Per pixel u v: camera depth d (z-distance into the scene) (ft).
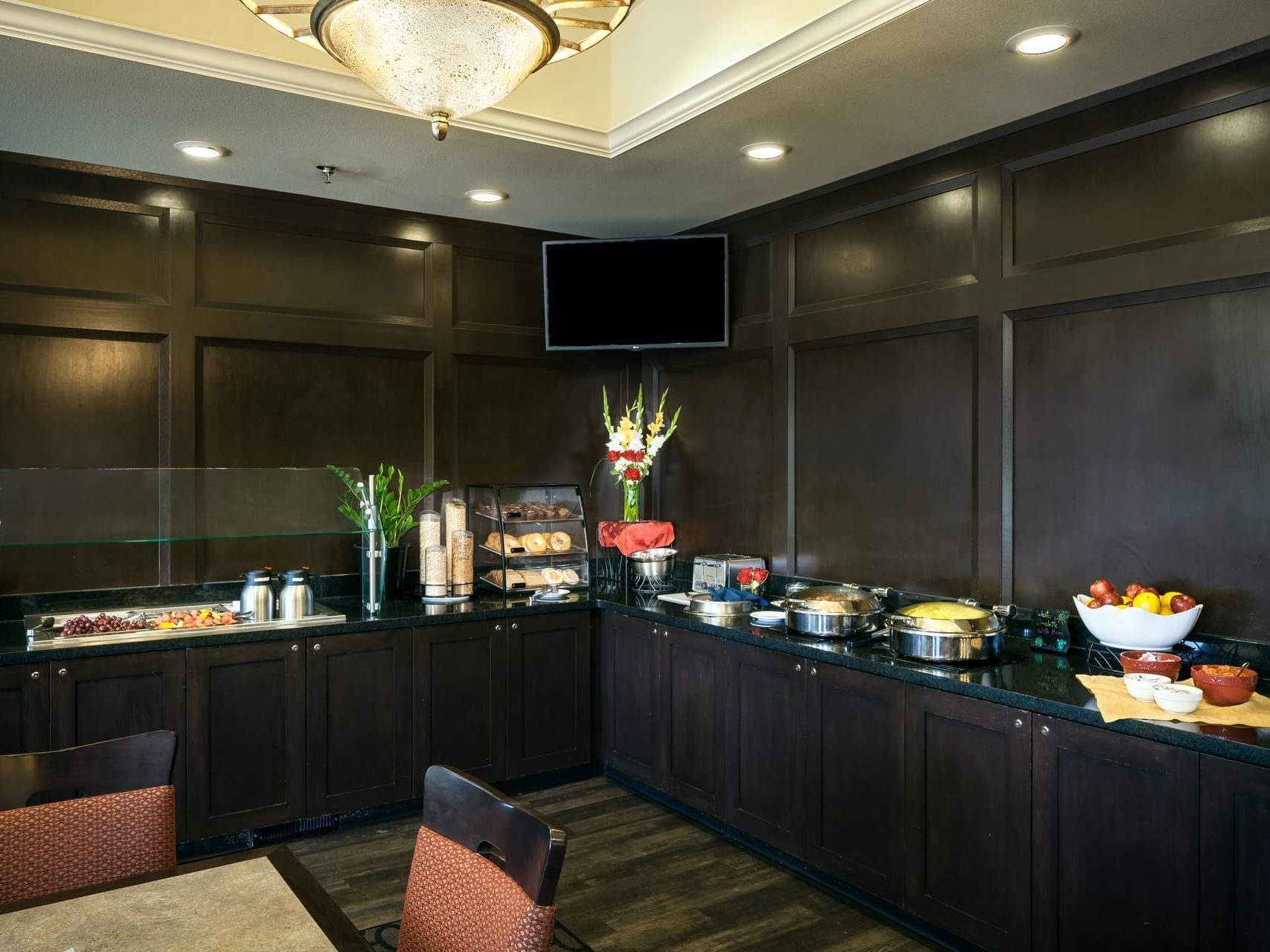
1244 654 8.22
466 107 4.27
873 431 11.76
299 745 11.13
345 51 4.02
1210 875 6.63
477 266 14.21
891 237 11.51
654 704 12.42
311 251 12.87
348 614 11.94
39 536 10.01
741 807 10.97
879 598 11.43
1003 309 10.14
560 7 4.14
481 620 12.39
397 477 13.55
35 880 5.16
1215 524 8.48
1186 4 7.42
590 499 15.29
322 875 10.39
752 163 11.35
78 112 9.67
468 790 4.80
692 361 14.65
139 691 10.21
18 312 10.93
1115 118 9.13
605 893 9.99
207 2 8.86
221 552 12.27
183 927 4.28
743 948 8.84
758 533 13.48
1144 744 7.02
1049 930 7.70
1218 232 8.41
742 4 9.52
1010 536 10.15
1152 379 8.94
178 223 11.89
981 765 8.25
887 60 8.46
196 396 12.03
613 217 13.83
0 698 9.51
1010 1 7.38
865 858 9.40
